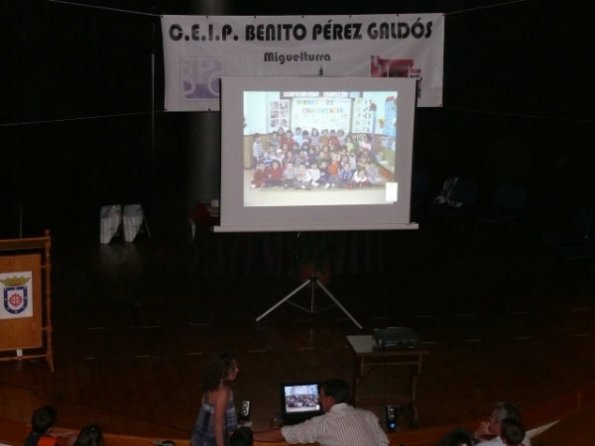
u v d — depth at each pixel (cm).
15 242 643
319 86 759
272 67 896
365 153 775
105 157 1029
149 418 584
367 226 786
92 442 439
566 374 668
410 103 773
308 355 698
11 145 871
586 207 890
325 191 775
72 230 1008
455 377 660
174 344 716
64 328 747
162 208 1062
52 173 953
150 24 1012
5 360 672
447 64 1088
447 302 828
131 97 1024
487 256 981
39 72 898
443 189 1073
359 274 910
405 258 974
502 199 1005
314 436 471
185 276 902
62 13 920
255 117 754
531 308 813
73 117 962
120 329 748
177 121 1039
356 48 894
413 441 575
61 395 616
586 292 859
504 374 666
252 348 711
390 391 632
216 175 1043
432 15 890
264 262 888
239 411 566
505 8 1002
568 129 926
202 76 895
